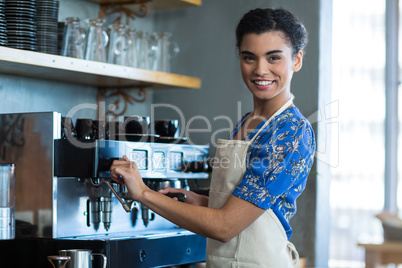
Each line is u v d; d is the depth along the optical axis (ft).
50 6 6.70
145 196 4.85
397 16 13.58
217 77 9.27
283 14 4.81
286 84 4.88
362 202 13.87
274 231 4.88
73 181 5.99
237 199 4.65
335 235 13.96
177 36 9.59
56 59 6.64
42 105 7.71
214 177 5.24
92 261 5.59
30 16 6.45
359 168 13.94
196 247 6.87
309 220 8.66
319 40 8.66
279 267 4.87
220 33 9.27
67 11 8.10
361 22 14.02
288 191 4.79
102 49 7.47
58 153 5.82
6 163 5.95
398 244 7.34
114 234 6.27
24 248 5.85
